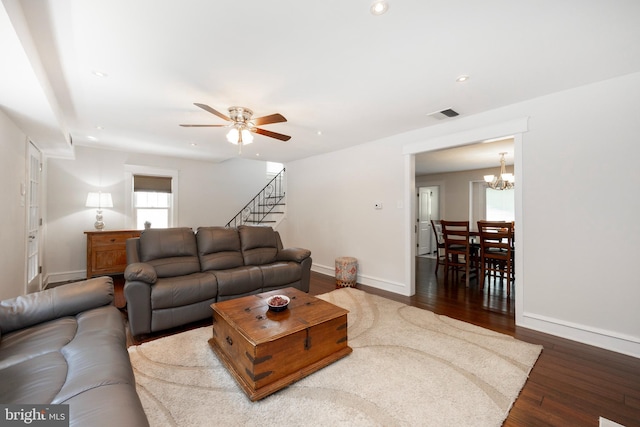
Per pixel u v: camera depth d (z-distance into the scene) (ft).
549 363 6.83
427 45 5.95
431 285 14.23
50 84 7.52
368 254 14.16
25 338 4.91
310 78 7.38
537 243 8.73
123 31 5.41
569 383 6.04
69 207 14.74
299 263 12.02
